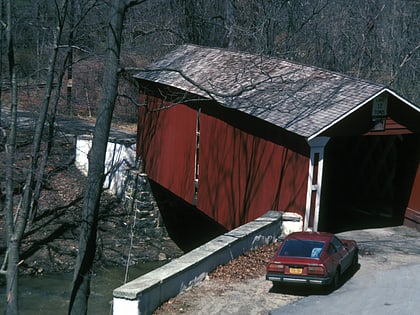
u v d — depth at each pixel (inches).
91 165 617.9
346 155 812.6
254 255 615.5
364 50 1375.5
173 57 991.0
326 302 492.7
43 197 1063.6
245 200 732.7
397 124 684.7
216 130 789.9
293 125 639.8
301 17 1360.7
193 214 1091.9
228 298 503.8
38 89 1190.3
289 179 660.1
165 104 937.5
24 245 935.0
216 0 1374.3
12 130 532.7
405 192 749.9
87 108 1477.6
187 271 517.7
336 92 690.2
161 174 961.5
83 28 959.6
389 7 1472.7
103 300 784.3
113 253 964.6
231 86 786.2
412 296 501.4
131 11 1288.1
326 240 526.6
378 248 650.2
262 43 1230.9
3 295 781.3
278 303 493.7
